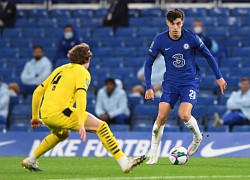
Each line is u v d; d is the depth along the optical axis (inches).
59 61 2412.6
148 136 1758.1
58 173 1045.8
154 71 2190.0
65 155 1747.0
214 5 2871.6
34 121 1068.5
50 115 1008.2
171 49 1248.8
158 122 1279.5
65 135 1058.7
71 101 1018.1
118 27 2696.9
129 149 1755.7
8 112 2219.5
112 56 2509.8
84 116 989.2
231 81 2265.0
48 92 1024.9
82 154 1747.0
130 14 2795.3
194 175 1015.0
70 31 2437.3
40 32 2716.5
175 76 1262.3
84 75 1008.2
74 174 1023.0
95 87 2333.9
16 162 1391.5
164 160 1459.2
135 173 1026.1
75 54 1029.8
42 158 1587.1
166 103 1267.2
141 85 2242.9
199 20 2524.6
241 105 2020.2
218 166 1245.1
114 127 2022.6
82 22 2760.8
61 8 2974.9
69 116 1002.7
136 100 2180.1
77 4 2970.0
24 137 1807.3
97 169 1137.4
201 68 2330.2
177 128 2036.2
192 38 1242.0
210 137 1742.1
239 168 1189.7
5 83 2316.7
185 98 1259.8
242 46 2551.7
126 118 2062.0
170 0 2906.0
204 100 2176.4
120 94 2057.1
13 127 2137.1
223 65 2389.3
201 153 1724.9
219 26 2655.0
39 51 2287.2
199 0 2888.8
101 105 2059.5
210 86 2256.4
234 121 1998.0
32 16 2854.3
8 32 2726.4
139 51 2506.2
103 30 2664.9
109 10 2706.7
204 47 1256.2
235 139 1740.9
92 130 998.4
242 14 2741.1
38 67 2284.7
